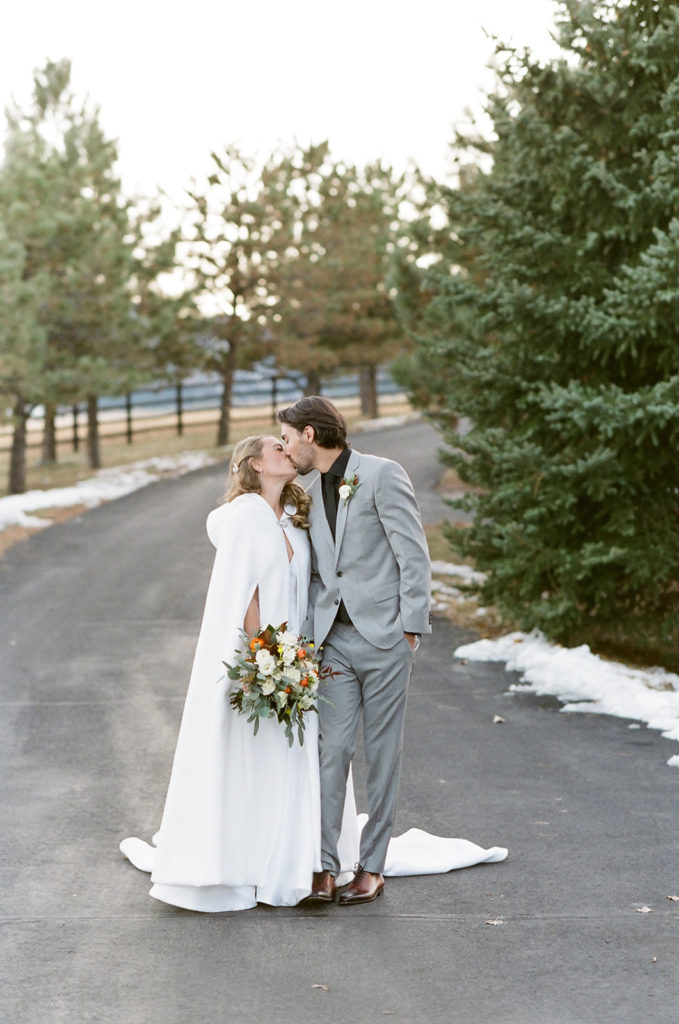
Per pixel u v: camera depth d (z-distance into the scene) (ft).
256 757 15.62
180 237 95.50
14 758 22.95
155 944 14.26
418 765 22.93
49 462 102.32
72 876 16.65
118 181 91.45
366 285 115.24
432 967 13.61
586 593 34.53
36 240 77.46
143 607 41.27
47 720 25.99
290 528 16.20
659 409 30.27
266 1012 12.41
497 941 14.40
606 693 29.14
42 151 80.74
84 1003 12.60
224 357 110.93
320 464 16.19
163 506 71.61
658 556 32.89
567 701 28.84
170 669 31.60
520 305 32.73
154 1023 12.14
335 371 123.54
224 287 104.88
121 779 21.53
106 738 24.50
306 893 15.61
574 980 13.26
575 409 31.09
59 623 38.17
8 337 71.31
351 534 15.93
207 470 93.71
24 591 44.21
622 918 15.15
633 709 27.50
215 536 15.98
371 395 140.36
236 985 13.10
